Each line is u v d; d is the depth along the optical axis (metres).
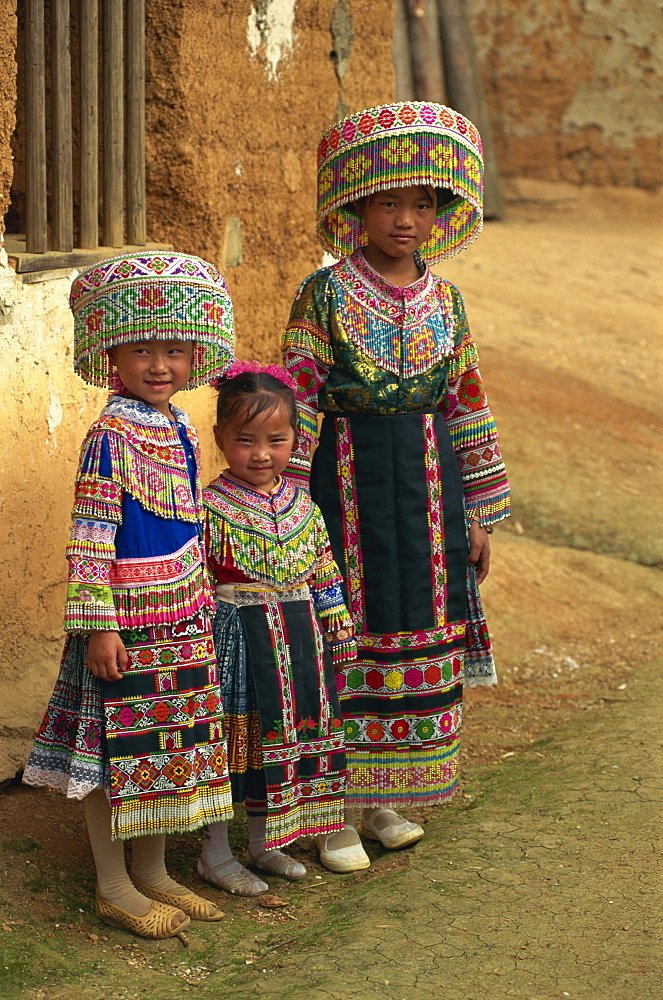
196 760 9.36
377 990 8.51
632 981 8.66
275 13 14.49
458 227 11.57
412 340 10.59
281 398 9.91
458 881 10.22
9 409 10.77
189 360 9.41
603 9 42.75
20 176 12.91
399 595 10.78
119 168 12.65
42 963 8.80
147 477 9.09
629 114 43.44
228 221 14.18
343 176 10.48
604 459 24.30
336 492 10.78
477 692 15.74
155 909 9.51
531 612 18.17
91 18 11.77
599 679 16.14
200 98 13.34
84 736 9.11
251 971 8.96
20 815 10.79
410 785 11.09
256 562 9.92
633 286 36.22
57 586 11.79
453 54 40.44
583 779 12.35
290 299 15.89
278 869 10.70
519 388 27.14
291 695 10.01
